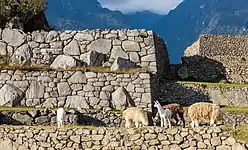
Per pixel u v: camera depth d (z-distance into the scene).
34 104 23.50
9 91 23.44
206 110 17.00
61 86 23.83
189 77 35.81
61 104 23.55
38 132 16.50
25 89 23.70
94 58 25.64
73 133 16.12
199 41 41.72
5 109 21.56
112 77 23.92
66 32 26.30
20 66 24.23
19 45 26.05
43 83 23.83
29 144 16.52
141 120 17.70
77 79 23.92
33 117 20.61
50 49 25.98
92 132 15.97
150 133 15.45
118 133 15.73
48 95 23.69
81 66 25.34
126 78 23.92
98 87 23.81
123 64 25.30
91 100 23.61
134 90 23.75
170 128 15.38
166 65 34.59
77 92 23.75
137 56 25.89
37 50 25.95
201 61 36.72
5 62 25.56
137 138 15.52
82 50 25.98
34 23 32.03
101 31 26.30
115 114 21.72
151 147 15.36
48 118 20.70
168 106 19.61
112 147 15.66
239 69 36.78
